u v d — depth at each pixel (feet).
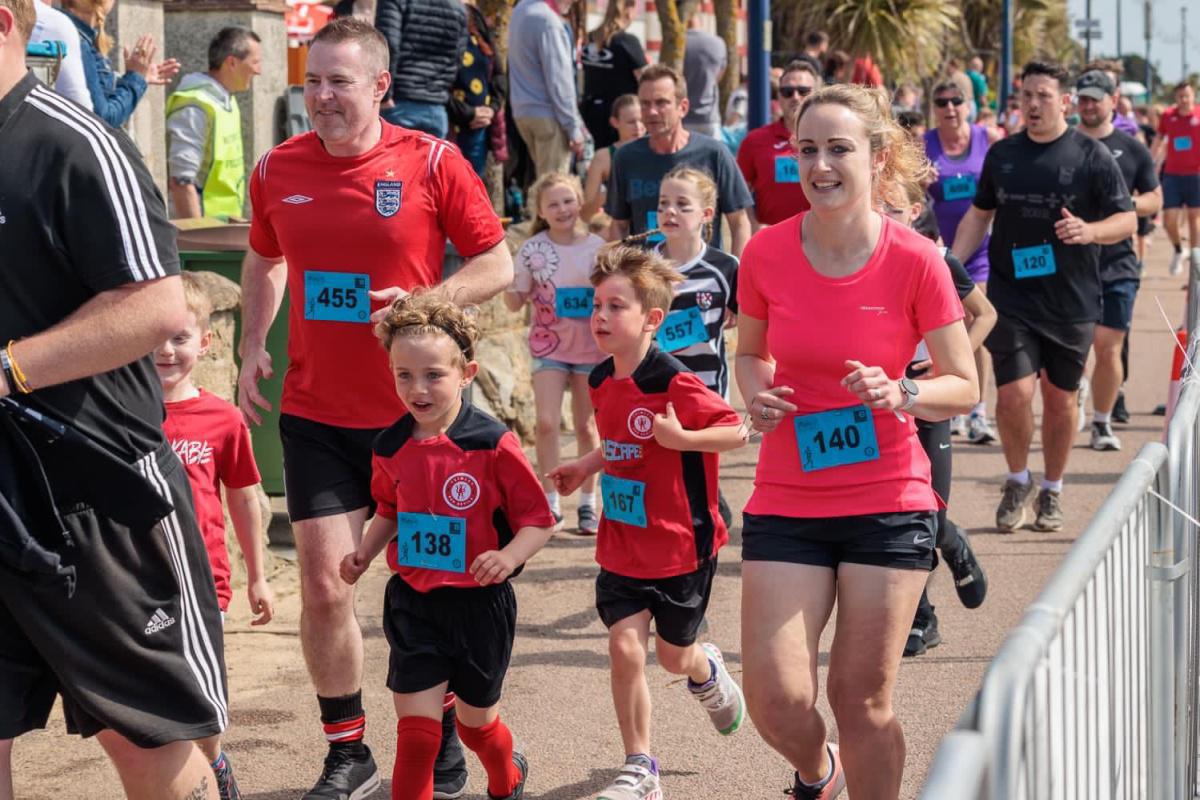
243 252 32.65
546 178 34.30
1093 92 40.57
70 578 14.38
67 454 14.38
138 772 15.38
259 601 21.56
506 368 44.01
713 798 20.35
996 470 41.98
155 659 15.11
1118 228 33.14
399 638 18.56
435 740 18.35
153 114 41.16
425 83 41.63
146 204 14.40
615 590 20.16
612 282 19.92
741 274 17.66
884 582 16.38
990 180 34.06
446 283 20.13
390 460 18.98
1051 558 32.83
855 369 16.03
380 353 19.88
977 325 24.71
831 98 16.63
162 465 15.35
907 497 16.52
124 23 40.09
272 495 34.01
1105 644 12.78
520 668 25.61
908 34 118.01
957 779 7.70
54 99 14.24
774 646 16.35
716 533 20.43
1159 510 15.70
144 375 15.30
